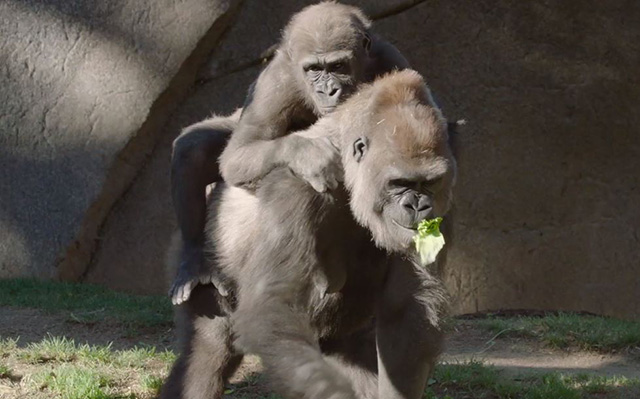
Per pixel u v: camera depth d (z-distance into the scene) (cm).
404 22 1709
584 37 1723
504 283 1722
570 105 1722
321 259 757
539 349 1274
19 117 1611
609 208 1725
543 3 1720
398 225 698
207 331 870
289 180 745
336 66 956
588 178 1727
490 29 1719
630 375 1154
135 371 1042
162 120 1675
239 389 1035
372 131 712
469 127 1719
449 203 732
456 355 1234
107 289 1526
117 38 1616
